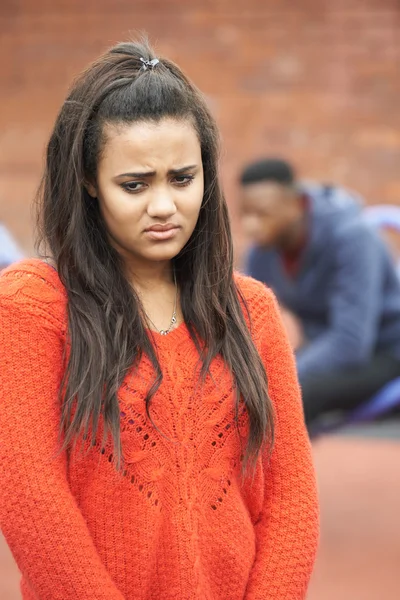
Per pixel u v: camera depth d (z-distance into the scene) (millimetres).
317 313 11062
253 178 10508
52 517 4434
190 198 4629
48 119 18844
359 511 12070
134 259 4945
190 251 5000
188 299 4961
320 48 18484
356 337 10391
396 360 10617
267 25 18547
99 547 4656
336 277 10625
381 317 10750
